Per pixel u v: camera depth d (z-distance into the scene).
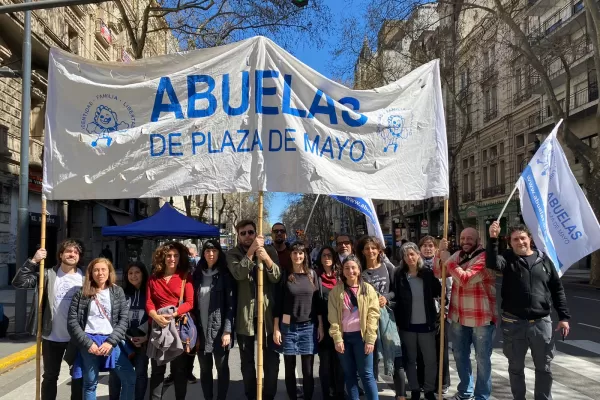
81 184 4.48
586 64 23.52
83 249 4.84
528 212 4.67
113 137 4.50
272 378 5.08
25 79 9.81
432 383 5.19
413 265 5.23
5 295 15.56
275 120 4.46
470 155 38.56
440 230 41.66
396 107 4.71
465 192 39.38
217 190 4.41
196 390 5.95
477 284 4.91
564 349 8.02
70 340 4.41
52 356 4.49
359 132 4.61
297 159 4.42
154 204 19.69
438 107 4.77
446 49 23.73
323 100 4.57
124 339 4.52
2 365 7.09
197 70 4.52
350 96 4.64
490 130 34.97
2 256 18.30
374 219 7.94
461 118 37.28
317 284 5.23
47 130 4.54
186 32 17.20
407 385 5.94
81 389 4.59
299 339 5.01
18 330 9.20
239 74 4.51
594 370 6.71
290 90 4.51
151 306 4.62
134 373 4.59
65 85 4.57
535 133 27.75
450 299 5.20
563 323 4.58
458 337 5.11
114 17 28.95
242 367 5.16
